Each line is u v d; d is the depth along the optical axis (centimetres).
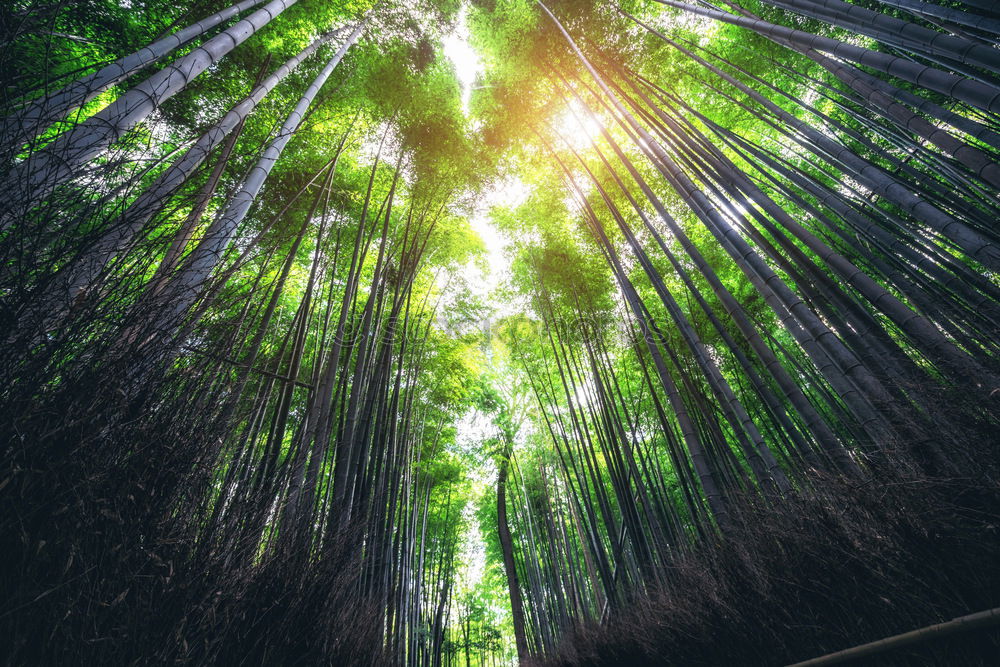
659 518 435
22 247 97
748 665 213
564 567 672
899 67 197
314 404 268
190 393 130
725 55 566
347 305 340
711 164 327
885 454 172
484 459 843
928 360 187
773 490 266
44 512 83
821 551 170
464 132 593
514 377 852
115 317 110
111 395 100
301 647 165
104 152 140
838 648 165
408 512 438
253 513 160
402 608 369
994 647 115
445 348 626
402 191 582
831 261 238
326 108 473
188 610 111
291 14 439
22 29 114
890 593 145
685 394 509
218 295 151
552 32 536
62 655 81
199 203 154
